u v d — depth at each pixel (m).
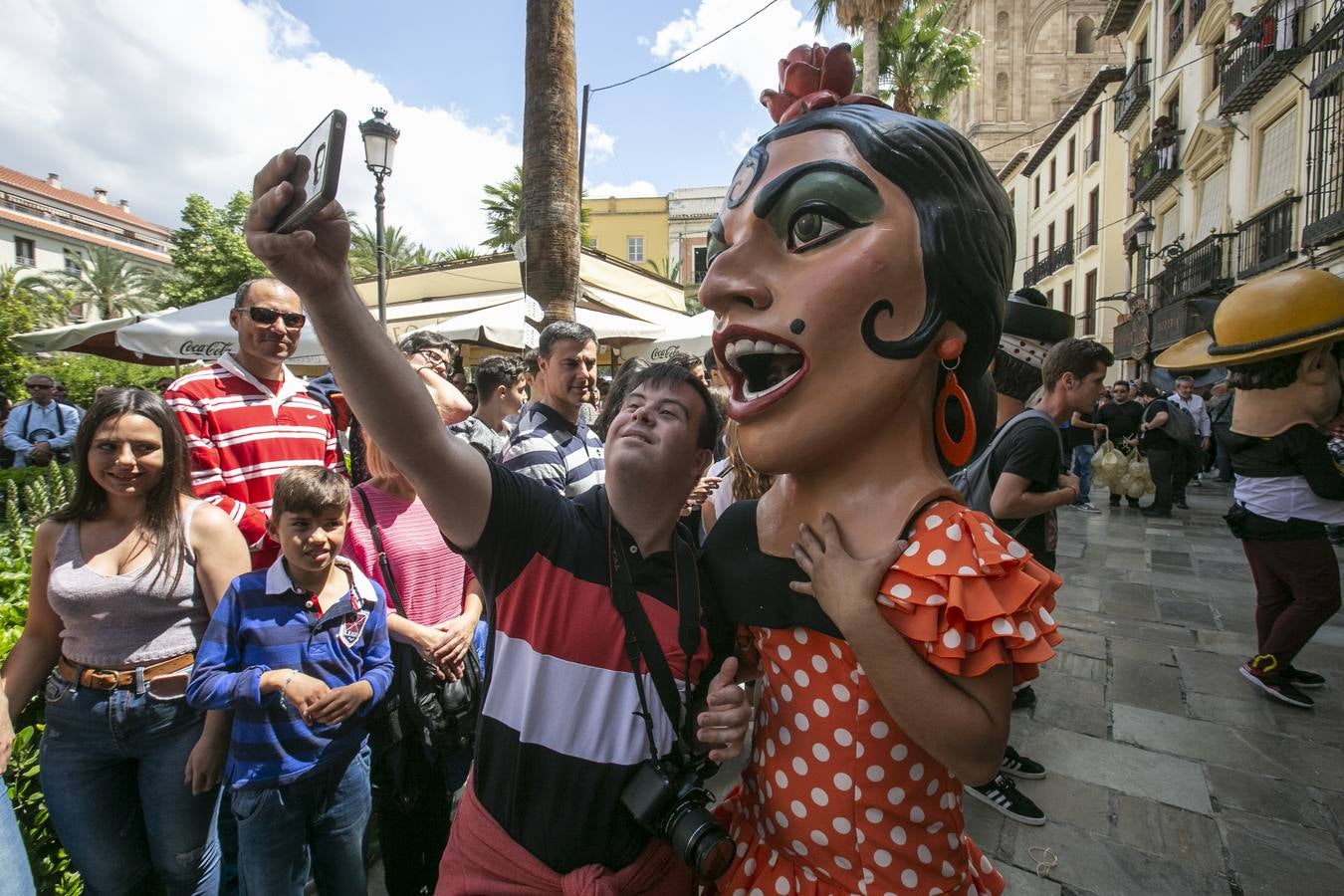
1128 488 8.94
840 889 1.07
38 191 42.44
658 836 1.12
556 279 5.14
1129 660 3.93
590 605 1.16
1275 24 10.66
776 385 1.06
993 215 1.05
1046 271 23.92
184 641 1.83
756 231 1.06
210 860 1.91
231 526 1.94
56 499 5.39
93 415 1.76
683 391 1.21
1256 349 3.10
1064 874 2.29
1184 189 14.80
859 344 1.00
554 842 1.13
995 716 0.95
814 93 1.17
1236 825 2.51
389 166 7.49
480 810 1.20
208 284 26.67
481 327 6.64
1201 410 10.95
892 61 13.81
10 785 1.93
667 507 1.20
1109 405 9.55
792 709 1.11
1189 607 4.84
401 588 2.07
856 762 1.04
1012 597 0.93
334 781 1.83
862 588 0.95
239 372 2.45
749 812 1.25
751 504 1.27
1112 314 19.53
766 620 1.13
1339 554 6.38
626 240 32.88
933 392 1.08
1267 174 11.41
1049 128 29.97
